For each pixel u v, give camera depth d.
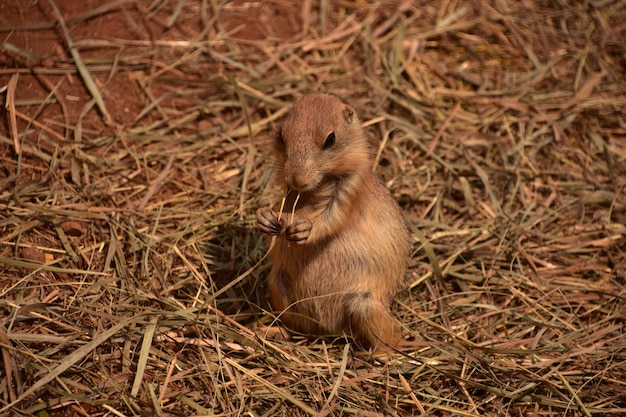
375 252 9.75
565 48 15.55
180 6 14.56
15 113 12.04
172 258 10.66
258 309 10.44
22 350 8.63
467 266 11.38
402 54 14.78
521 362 9.67
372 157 9.91
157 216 11.30
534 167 13.20
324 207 9.55
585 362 9.70
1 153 11.58
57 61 12.99
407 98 13.91
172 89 13.43
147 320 9.33
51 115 12.34
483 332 10.27
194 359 9.09
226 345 9.30
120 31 13.93
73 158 11.75
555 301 10.88
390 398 8.98
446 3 16.16
